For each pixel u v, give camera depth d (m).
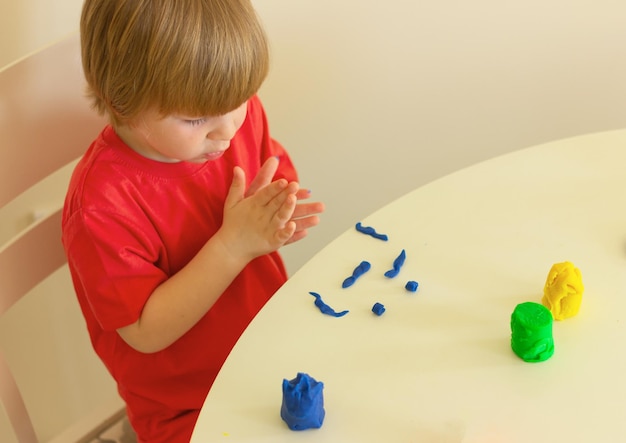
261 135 0.87
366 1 0.96
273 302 0.60
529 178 0.71
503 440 0.48
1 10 0.85
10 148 0.72
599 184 0.69
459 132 1.08
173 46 0.58
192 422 0.80
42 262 0.78
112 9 0.60
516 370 0.52
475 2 0.96
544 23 0.97
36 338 1.11
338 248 0.65
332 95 1.04
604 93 1.01
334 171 1.12
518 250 0.63
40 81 0.72
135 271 0.71
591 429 0.48
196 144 0.66
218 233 0.73
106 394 1.25
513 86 1.02
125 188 0.71
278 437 0.49
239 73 0.61
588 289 0.59
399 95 1.04
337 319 0.58
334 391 0.52
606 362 0.53
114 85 0.62
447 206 0.68
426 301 0.59
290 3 0.95
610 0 0.94
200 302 0.72
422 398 0.51
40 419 1.19
